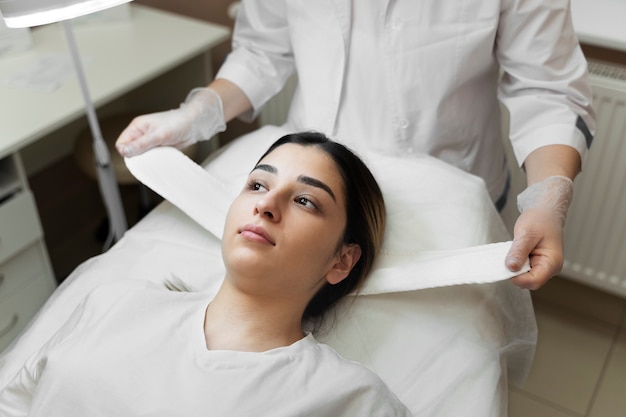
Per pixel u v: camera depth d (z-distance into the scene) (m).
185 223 1.22
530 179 1.13
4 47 1.71
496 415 0.96
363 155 1.24
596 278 1.86
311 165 1.00
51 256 2.19
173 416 0.82
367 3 1.24
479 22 1.20
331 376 0.88
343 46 1.28
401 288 1.05
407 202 1.17
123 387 0.85
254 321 0.95
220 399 0.83
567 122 1.17
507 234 1.25
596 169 1.69
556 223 1.02
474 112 1.32
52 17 1.01
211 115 1.35
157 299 0.96
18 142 1.38
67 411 0.86
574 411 1.68
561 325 1.92
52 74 1.64
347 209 1.01
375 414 0.87
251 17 1.46
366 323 1.04
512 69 1.25
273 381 0.86
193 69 1.98
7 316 1.56
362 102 1.31
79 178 2.36
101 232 2.24
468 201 1.18
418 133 1.31
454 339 1.03
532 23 1.17
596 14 1.66
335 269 1.02
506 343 1.10
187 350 0.90
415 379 0.98
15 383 0.96
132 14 1.99
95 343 0.89
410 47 1.24
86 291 1.11
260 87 1.44
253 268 0.93
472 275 1.01
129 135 1.27
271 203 0.94
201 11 2.16
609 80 1.57
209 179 1.22
